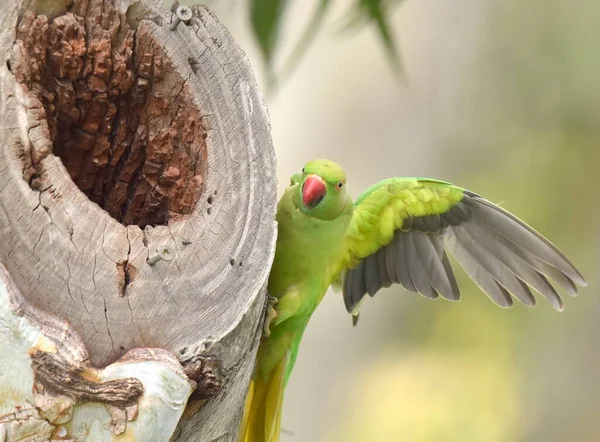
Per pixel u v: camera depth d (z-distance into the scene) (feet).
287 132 45.16
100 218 11.99
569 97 42.22
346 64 44.70
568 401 42.73
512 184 42.60
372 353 44.01
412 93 43.47
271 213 13.33
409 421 42.16
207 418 12.86
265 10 19.45
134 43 14.05
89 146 14.79
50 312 11.44
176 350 11.99
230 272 12.76
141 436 11.34
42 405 11.00
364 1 19.93
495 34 42.57
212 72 14.06
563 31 42.04
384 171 43.47
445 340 43.83
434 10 43.19
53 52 13.47
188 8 14.12
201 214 13.12
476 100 42.78
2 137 11.64
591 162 42.39
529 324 43.68
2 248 11.30
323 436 42.86
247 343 12.88
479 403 42.55
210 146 13.80
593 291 42.96
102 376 11.27
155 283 12.19
